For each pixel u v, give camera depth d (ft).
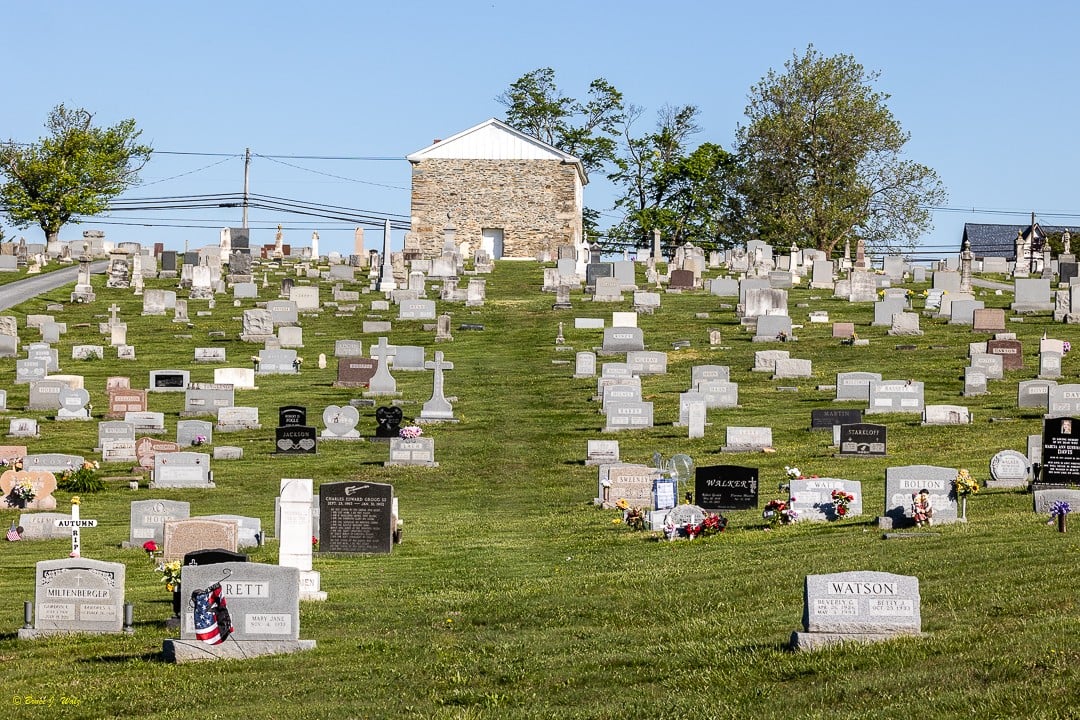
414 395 170.81
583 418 155.53
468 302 240.32
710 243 388.57
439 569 86.48
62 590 67.36
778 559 78.79
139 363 195.93
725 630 61.98
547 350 199.62
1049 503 90.63
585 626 66.28
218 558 66.18
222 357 197.47
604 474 111.96
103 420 157.07
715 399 158.10
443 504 117.91
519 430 150.00
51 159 353.10
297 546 77.30
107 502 117.80
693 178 385.91
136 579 84.48
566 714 51.55
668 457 132.57
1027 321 213.05
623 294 252.01
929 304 225.76
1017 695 48.16
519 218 342.23
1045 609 60.03
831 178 356.38
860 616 56.39
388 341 209.87
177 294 258.98
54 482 114.83
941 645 54.65
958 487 88.63
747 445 133.69
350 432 148.25
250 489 124.26
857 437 126.31
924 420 141.38
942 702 48.32
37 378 180.65
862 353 188.55
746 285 234.38
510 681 56.49
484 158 343.05
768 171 358.43
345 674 58.44
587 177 378.53
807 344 196.85
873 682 51.29
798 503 96.12
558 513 110.63
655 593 71.82
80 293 248.93
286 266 309.22
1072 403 141.38
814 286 262.67
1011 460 104.99
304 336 214.69
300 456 139.44
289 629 62.44
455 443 143.95
